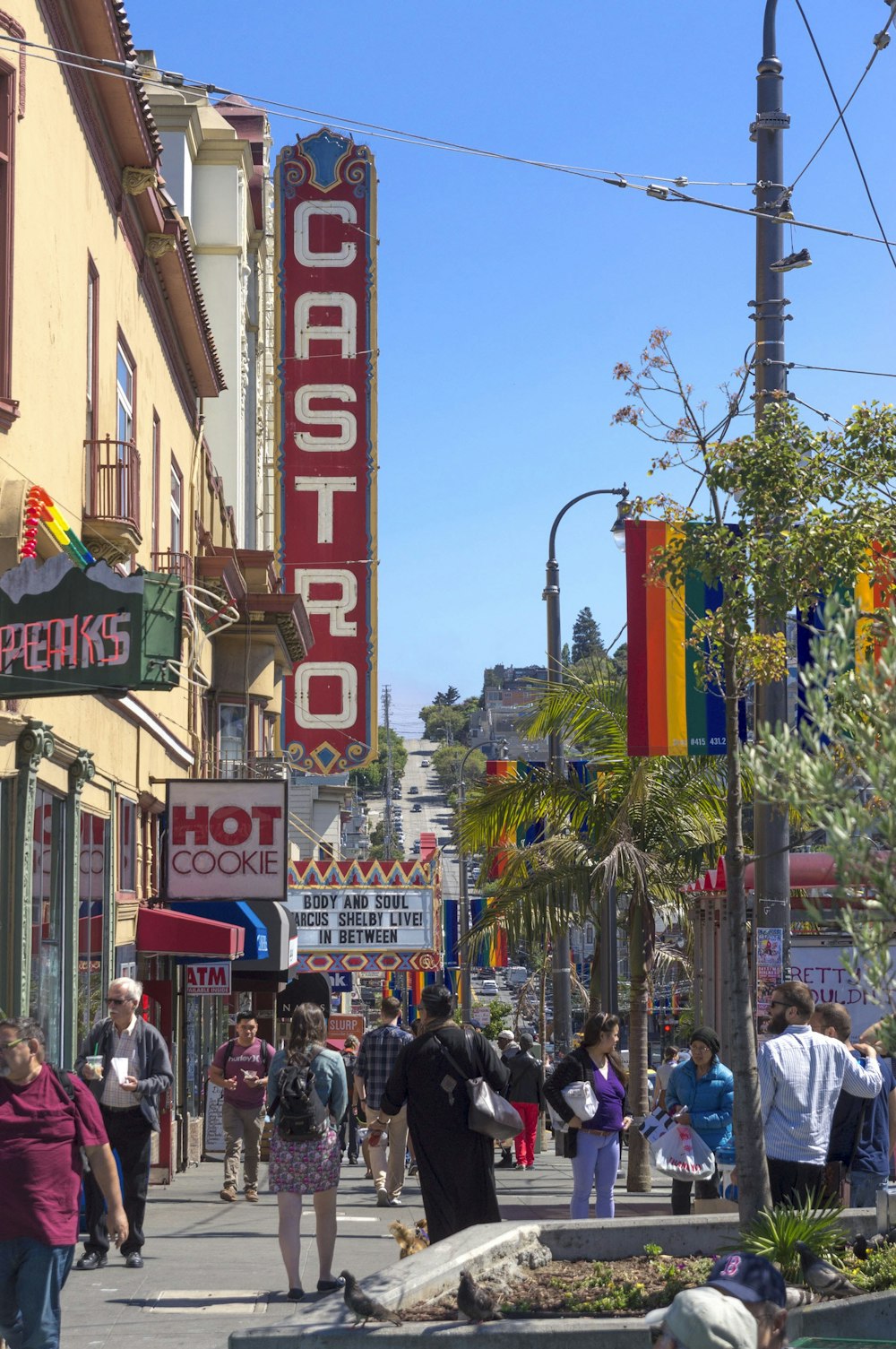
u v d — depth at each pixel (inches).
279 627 1369.3
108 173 791.7
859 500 470.6
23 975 576.7
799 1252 345.7
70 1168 322.0
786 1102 406.9
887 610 399.5
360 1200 765.3
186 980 988.6
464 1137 417.4
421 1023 432.1
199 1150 1093.1
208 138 1615.4
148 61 1541.6
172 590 470.6
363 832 7214.6
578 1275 381.4
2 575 520.1
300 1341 307.3
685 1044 1786.4
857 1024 732.0
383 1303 323.0
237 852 1002.7
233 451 1599.4
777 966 590.9
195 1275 487.5
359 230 1862.7
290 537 1847.9
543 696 978.7
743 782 421.7
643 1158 918.4
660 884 948.6
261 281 1796.3
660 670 664.4
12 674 477.1
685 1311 230.4
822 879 730.2
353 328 1861.5
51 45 651.5
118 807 842.8
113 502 729.6
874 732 269.6
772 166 633.6
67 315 673.6
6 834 578.9
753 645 446.6
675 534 490.6
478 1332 308.7
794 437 474.3
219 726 1311.5
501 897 964.6
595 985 1015.6
